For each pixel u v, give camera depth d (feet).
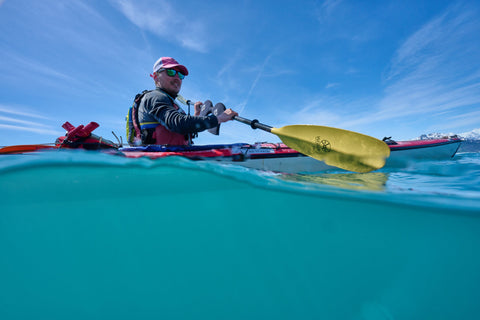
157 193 4.13
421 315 2.99
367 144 7.65
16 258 2.93
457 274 3.62
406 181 6.60
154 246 3.65
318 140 8.18
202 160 6.46
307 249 4.02
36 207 3.37
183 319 2.85
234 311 2.98
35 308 2.58
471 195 4.56
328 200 4.69
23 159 3.59
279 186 4.76
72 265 3.10
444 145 13.88
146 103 6.99
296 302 3.16
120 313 2.76
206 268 3.50
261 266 3.67
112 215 3.77
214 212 4.39
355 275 3.59
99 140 6.39
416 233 4.50
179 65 7.98
